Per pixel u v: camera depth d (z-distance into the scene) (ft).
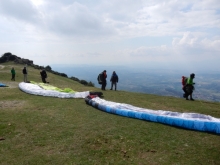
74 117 39.93
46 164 22.62
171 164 22.77
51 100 56.18
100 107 46.01
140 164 22.75
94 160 23.50
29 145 27.22
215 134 31.40
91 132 31.73
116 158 24.03
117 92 78.79
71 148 26.40
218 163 23.08
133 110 43.42
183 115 38.73
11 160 23.38
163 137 30.14
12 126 33.86
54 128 33.45
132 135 30.71
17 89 76.89
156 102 58.75
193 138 29.86
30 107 47.32
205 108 50.85
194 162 23.22
